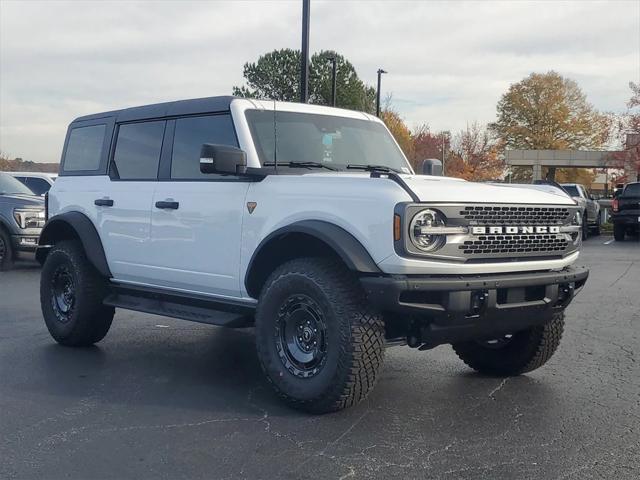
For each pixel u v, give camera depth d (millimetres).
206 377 6051
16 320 8727
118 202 6613
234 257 5543
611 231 28266
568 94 66750
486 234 4820
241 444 4414
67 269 7129
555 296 5215
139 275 6469
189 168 6098
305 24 17031
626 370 6281
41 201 14562
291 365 5051
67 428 4723
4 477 3918
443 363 6582
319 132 6113
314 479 3881
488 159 56531
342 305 4711
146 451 4305
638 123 36469
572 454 4246
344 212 4820
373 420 4867
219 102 5938
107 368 6352
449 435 4574
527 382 5895
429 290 4559
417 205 4551
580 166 50594
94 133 7238
